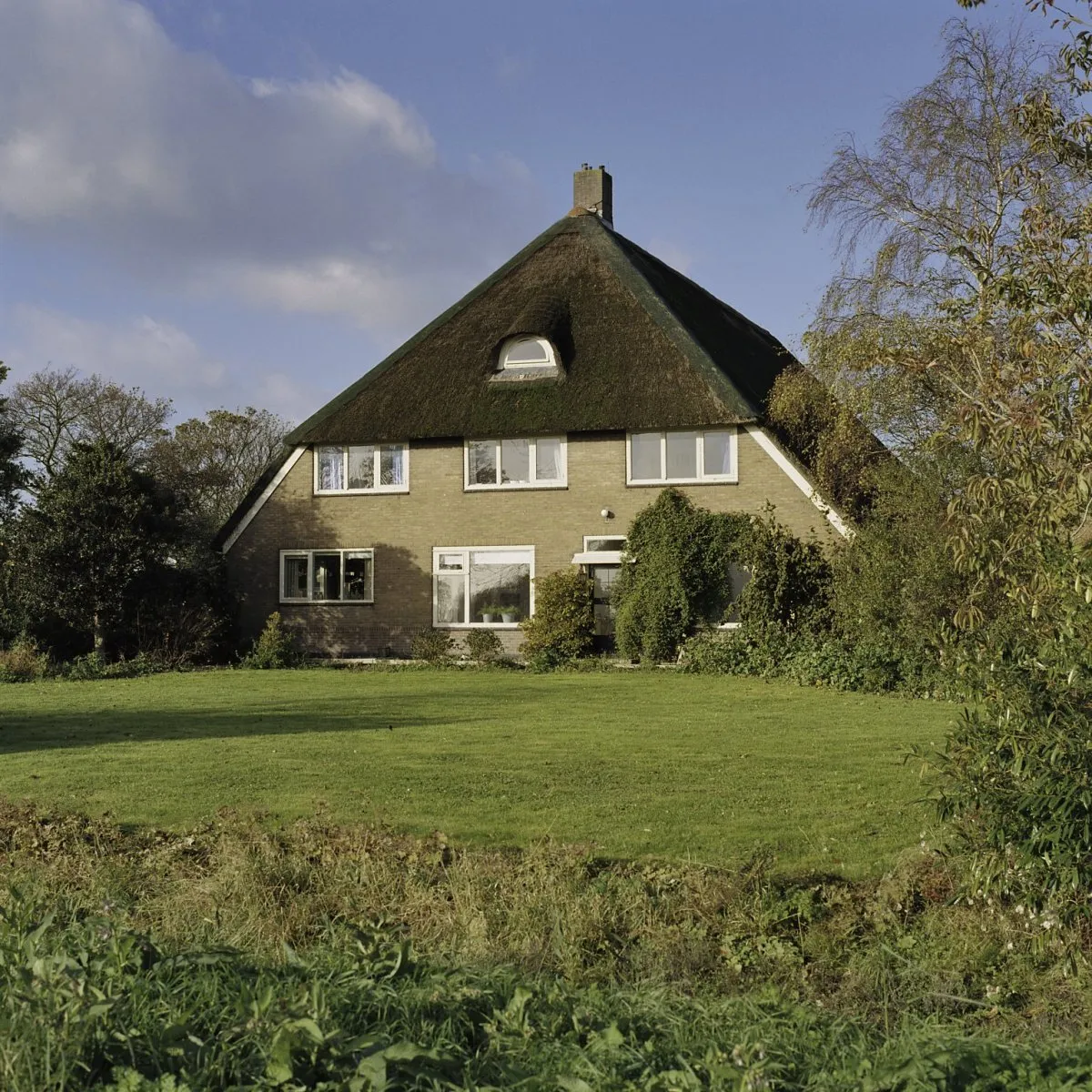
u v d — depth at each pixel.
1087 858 6.53
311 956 6.46
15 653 25.95
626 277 30.39
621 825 9.60
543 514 28.75
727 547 26.75
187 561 29.48
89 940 5.96
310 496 30.55
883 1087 4.47
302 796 10.89
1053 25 8.53
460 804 10.47
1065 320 7.43
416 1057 4.59
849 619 22.27
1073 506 6.62
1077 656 6.54
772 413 26.98
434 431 29.22
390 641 29.84
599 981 6.59
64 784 11.67
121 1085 4.29
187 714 17.86
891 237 27.44
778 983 6.60
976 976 6.65
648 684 22.22
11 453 41.12
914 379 23.08
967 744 7.05
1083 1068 4.66
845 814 9.99
